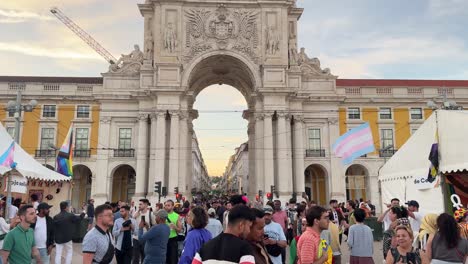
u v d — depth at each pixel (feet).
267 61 71.00
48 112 73.15
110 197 70.90
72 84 73.82
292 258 14.24
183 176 67.97
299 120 72.43
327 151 73.67
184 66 70.44
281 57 71.46
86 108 73.67
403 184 24.25
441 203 20.03
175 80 68.69
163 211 15.60
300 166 70.74
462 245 11.07
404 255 10.32
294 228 25.55
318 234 10.81
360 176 73.05
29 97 72.90
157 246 14.99
